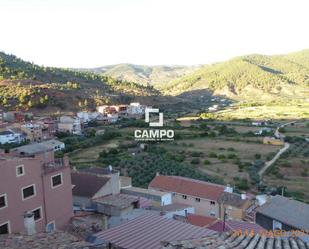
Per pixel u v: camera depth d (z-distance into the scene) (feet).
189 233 64.64
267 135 451.94
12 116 504.43
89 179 153.28
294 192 258.78
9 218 98.37
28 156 118.52
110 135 437.17
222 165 331.36
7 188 97.86
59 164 123.65
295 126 521.24
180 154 363.97
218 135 459.73
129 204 134.21
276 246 45.32
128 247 57.67
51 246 59.57
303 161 335.06
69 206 121.70
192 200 194.80
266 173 309.22
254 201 187.93
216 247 43.70
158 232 64.59
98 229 113.39
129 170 281.95
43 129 445.78
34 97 614.34
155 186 208.33
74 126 481.87
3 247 59.67
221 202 181.98
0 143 379.14
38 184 107.86
